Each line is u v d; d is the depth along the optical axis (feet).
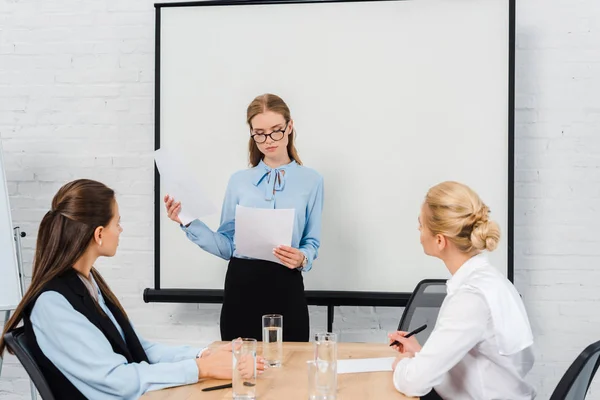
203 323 10.49
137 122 10.43
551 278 9.84
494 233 5.24
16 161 10.57
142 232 10.45
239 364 4.59
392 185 9.61
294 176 8.28
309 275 9.79
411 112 9.55
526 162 9.82
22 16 10.53
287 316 7.77
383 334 10.21
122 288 10.51
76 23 10.47
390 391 4.92
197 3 9.83
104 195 5.32
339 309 10.28
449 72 9.46
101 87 10.46
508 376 5.22
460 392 5.33
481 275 5.24
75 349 4.78
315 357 4.60
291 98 9.75
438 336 4.99
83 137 10.50
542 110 9.78
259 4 9.74
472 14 9.39
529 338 5.08
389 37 9.55
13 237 9.15
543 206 9.82
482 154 9.44
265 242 7.41
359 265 9.70
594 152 9.72
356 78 9.62
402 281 9.64
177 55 9.91
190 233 8.05
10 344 4.74
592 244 9.77
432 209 5.41
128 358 5.25
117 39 10.42
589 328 9.82
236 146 9.86
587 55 9.70
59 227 5.13
